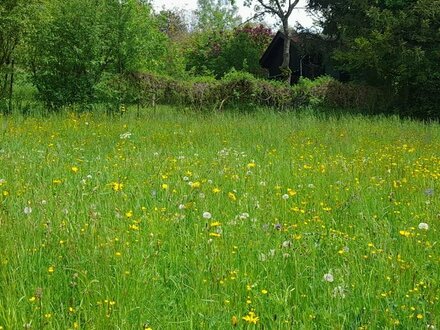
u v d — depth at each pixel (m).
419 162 10.09
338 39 32.53
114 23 20.20
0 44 19.19
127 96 20.61
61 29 19.08
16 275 3.95
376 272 4.34
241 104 23.98
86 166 8.33
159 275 4.28
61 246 4.50
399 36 26.33
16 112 16.86
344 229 5.56
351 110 25.56
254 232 5.11
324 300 3.92
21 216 5.07
